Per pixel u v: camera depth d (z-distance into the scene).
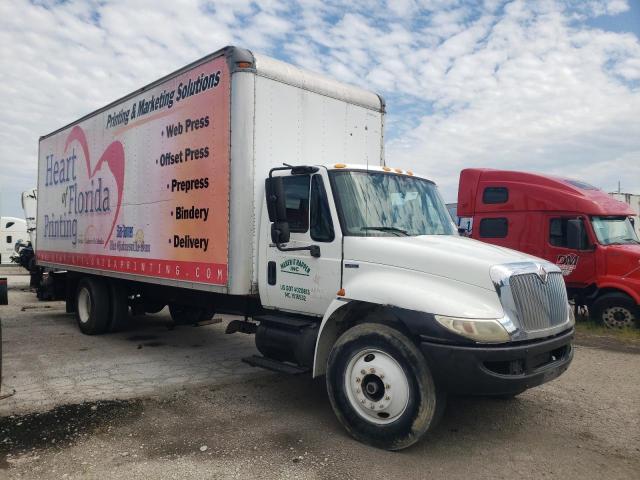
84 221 9.30
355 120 6.82
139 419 4.98
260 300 5.80
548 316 4.43
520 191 11.41
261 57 5.83
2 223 29.95
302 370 5.03
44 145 11.30
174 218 6.71
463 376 3.96
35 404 5.35
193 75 6.37
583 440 4.64
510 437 4.68
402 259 4.54
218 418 5.05
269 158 5.81
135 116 7.66
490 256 4.41
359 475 3.88
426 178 6.01
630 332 9.58
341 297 4.70
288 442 4.48
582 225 10.49
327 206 5.05
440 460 4.16
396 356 4.25
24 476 3.81
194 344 8.54
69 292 10.14
